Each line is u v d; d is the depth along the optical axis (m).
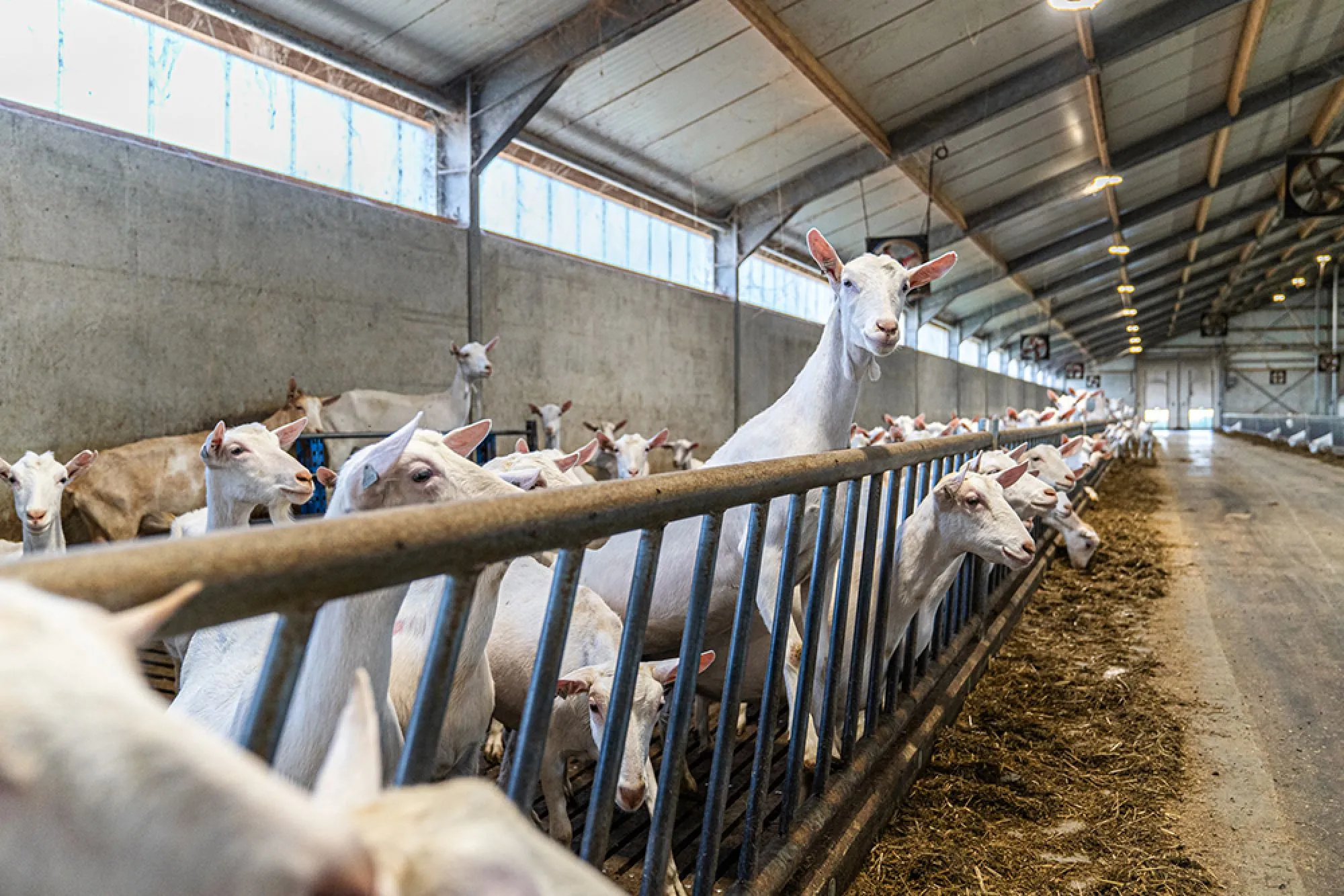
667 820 1.70
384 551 0.93
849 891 2.50
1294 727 3.81
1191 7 10.57
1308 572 7.09
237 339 7.25
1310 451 22.80
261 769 0.38
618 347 12.08
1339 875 2.62
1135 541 8.59
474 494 1.93
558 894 0.44
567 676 2.61
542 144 10.39
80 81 6.36
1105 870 2.62
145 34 6.75
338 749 0.56
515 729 3.23
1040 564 6.97
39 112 6.05
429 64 8.49
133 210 6.54
